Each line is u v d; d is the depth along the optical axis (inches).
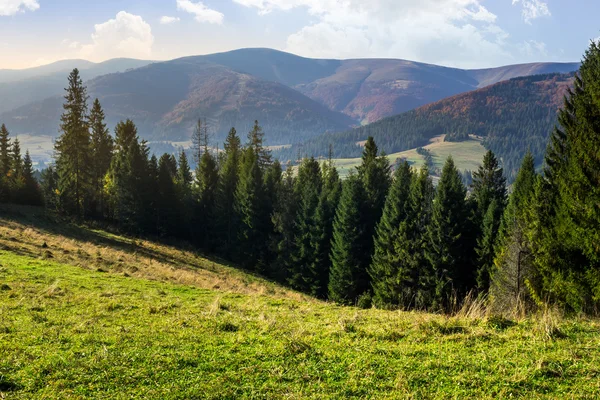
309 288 2071.9
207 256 2023.9
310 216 2132.1
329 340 358.0
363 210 1951.3
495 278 1258.6
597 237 770.2
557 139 1130.7
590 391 255.8
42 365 292.4
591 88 840.9
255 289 1267.2
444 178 1642.5
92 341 354.0
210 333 385.1
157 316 470.6
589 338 348.2
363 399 250.8
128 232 2156.7
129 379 273.6
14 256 877.8
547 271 917.8
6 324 397.7
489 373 283.7
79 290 629.3
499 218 1742.1
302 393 257.9
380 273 1685.5
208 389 260.5
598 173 797.2
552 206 1027.3
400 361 305.9
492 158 2303.2
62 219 1967.3
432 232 1603.1
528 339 349.1
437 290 1512.1
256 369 292.7
